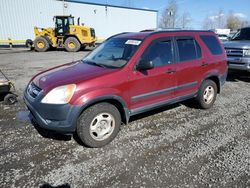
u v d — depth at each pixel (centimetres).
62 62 1296
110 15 3052
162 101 455
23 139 398
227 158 351
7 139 396
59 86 347
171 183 296
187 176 309
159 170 321
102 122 377
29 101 375
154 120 489
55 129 352
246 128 458
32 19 2456
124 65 396
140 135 421
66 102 341
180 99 491
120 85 382
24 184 289
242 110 559
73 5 2719
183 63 476
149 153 363
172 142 398
